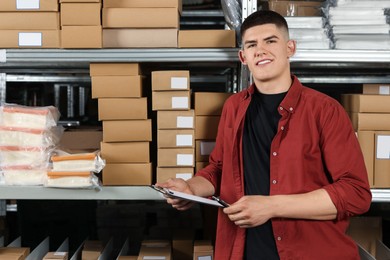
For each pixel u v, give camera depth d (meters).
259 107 1.69
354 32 1.96
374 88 2.13
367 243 2.22
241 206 1.50
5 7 1.94
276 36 1.62
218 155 1.86
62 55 1.97
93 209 2.77
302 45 1.97
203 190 1.76
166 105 1.96
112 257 2.35
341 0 1.96
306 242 1.57
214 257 1.85
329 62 2.05
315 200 1.50
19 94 3.00
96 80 1.97
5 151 1.91
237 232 1.67
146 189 1.97
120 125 1.97
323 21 1.98
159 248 2.13
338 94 2.94
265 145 1.64
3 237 2.33
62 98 3.13
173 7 1.95
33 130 1.90
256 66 1.64
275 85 1.66
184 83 1.95
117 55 1.97
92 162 1.89
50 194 1.93
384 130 1.98
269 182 1.61
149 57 1.97
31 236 2.66
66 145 2.09
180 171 1.99
